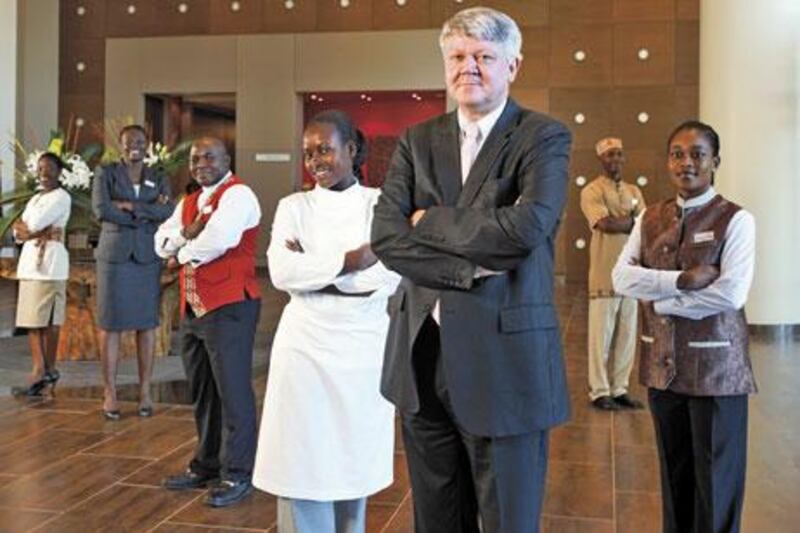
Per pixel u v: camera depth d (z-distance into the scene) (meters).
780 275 8.83
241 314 3.64
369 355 2.58
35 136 15.23
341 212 2.59
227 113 16.92
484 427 1.78
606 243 5.36
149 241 5.11
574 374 6.53
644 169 13.74
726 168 9.23
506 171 1.82
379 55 14.49
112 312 5.00
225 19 14.95
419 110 15.26
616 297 5.37
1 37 12.69
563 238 13.93
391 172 1.99
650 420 5.08
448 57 1.88
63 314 5.73
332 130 2.60
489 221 1.72
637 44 13.70
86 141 15.29
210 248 3.52
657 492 3.78
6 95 12.71
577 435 4.75
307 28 14.72
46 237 5.62
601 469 4.12
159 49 15.10
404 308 1.96
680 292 2.46
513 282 1.82
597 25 13.80
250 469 3.70
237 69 14.93
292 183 14.89
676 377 2.49
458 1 14.25
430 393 1.91
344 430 2.55
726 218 2.48
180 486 3.80
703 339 2.47
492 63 1.83
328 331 2.54
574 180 13.90
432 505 1.98
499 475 1.81
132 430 4.80
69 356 6.99
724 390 2.44
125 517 3.45
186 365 3.82
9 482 3.87
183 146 7.54
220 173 3.71
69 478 3.94
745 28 9.05
